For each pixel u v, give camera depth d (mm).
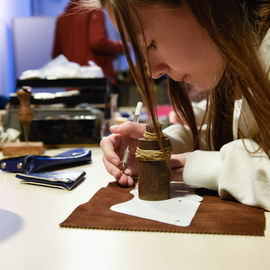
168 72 801
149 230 564
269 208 654
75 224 584
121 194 767
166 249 500
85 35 3000
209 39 708
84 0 849
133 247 507
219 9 648
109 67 3158
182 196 760
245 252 488
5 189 830
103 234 554
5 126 1692
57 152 1483
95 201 703
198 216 627
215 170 761
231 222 593
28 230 575
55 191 813
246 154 716
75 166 1113
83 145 1636
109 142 915
